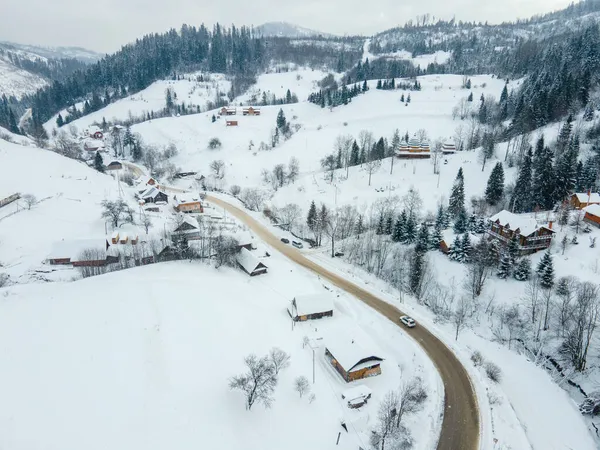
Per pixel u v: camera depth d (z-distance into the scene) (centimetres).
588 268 8606
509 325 8019
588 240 9481
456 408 6050
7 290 7469
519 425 5822
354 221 12394
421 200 13212
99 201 13362
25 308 6475
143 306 7025
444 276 9556
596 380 6675
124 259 10088
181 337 6456
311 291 9362
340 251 11500
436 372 6775
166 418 5031
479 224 11069
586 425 5988
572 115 15575
